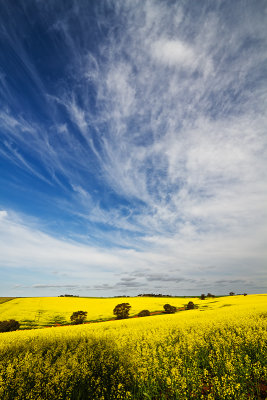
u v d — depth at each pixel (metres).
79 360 10.29
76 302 76.81
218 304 61.84
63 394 6.83
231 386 6.34
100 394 7.00
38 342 13.98
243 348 10.48
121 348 12.32
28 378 7.88
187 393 6.70
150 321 25.98
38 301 78.62
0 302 76.44
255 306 34.59
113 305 69.62
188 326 18.41
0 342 14.27
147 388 7.43
